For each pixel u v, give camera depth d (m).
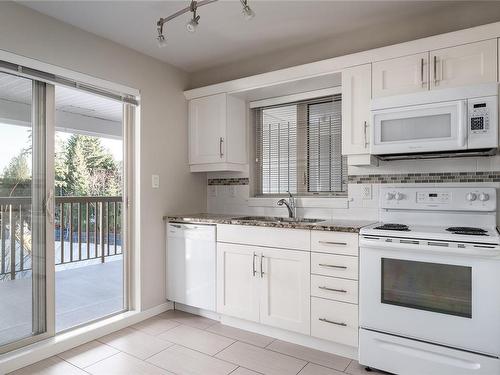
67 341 2.30
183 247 2.92
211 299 2.75
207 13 2.30
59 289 3.59
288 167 3.14
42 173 2.32
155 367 2.07
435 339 1.83
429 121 2.06
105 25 2.43
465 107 1.95
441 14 2.33
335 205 2.76
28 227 2.25
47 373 2.00
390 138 2.17
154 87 3.00
